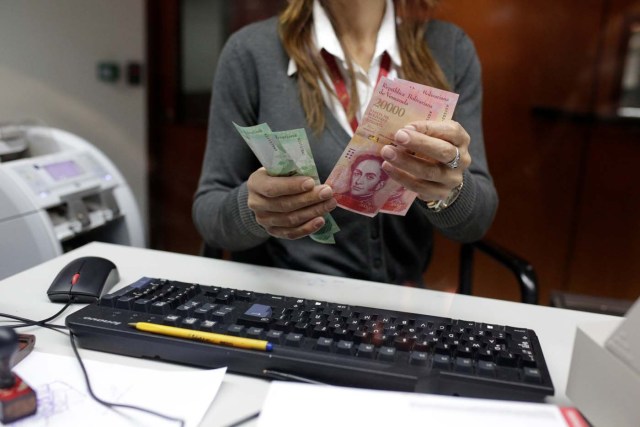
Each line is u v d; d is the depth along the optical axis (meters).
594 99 2.14
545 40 2.13
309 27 1.10
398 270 1.15
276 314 0.66
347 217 1.07
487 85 2.21
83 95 2.30
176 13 2.39
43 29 2.12
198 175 2.60
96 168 1.59
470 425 0.45
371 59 1.13
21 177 1.32
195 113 2.52
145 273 0.92
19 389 0.51
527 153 2.25
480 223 0.99
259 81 1.11
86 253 1.01
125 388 0.56
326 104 1.08
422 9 1.15
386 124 0.69
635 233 2.22
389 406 0.47
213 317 0.64
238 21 2.37
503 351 0.59
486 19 2.15
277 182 0.75
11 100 2.09
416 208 1.12
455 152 0.70
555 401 0.56
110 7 2.29
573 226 2.30
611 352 0.48
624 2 2.02
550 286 2.38
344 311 0.68
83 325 0.63
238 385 0.58
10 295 0.80
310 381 0.56
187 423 0.51
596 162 2.21
